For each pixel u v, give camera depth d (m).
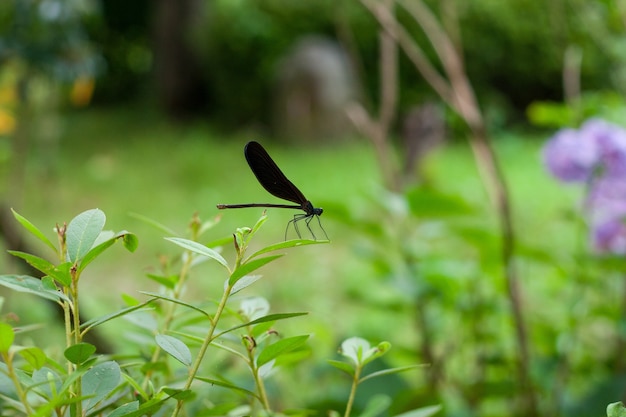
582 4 4.82
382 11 4.15
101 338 2.98
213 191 16.55
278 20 22.17
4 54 6.50
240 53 22.52
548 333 4.25
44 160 15.25
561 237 9.05
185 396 1.58
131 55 28.98
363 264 10.03
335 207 4.27
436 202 4.29
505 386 3.92
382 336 4.64
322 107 20.94
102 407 1.67
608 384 3.87
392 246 4.46
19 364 2.01
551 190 15.40
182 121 24.64
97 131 23.22
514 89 21.88
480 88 21.30
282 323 5.29
